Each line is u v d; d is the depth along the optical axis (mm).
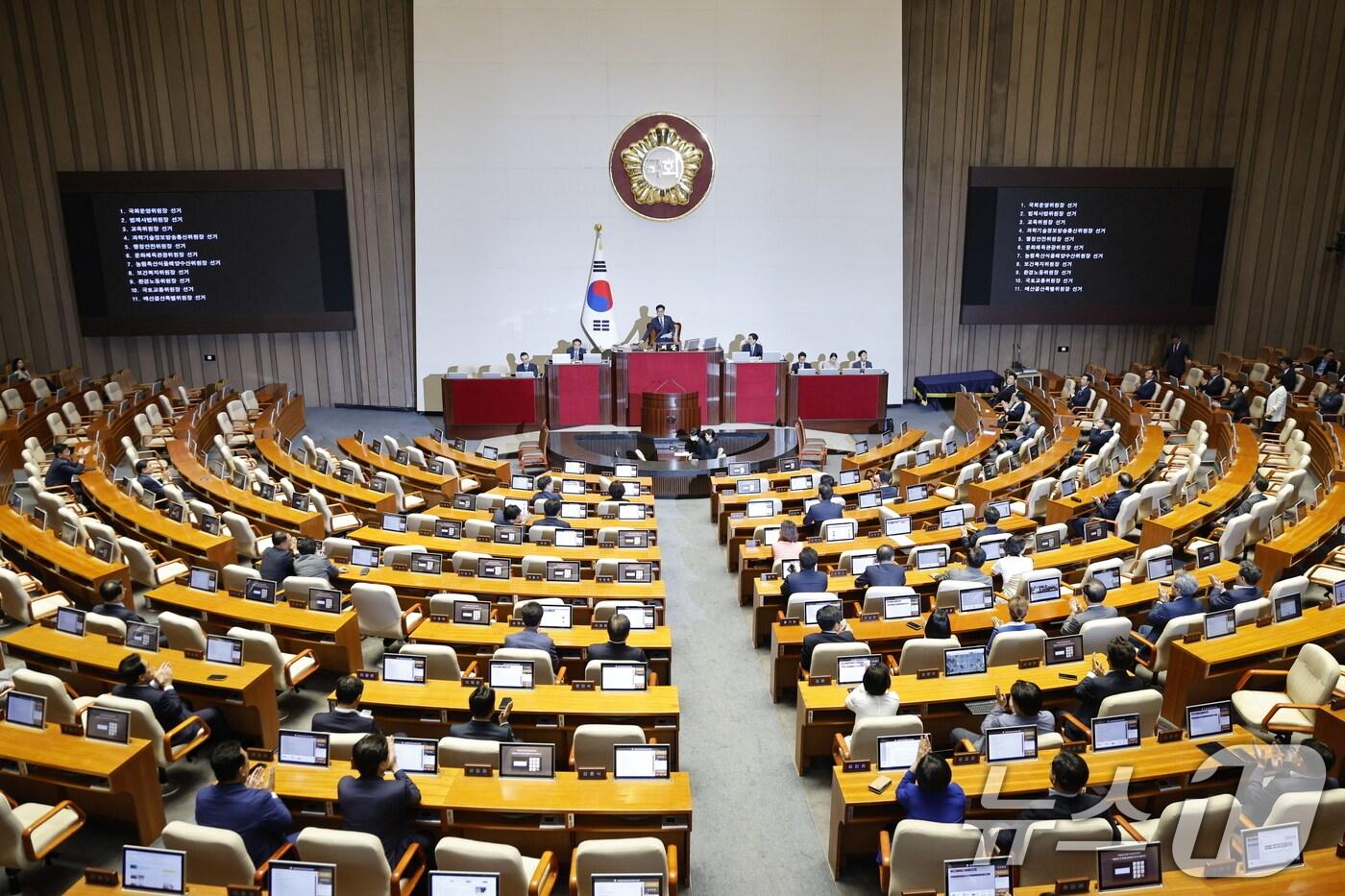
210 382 21188
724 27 19781
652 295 20703
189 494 13211
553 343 20781
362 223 20578
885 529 10812
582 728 5926
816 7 19812
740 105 20062
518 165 20047
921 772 5344
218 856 4895
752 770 7512
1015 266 21156
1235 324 22141
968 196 20953
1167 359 21141
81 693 7605
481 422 18906
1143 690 6383
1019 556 9734
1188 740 6137
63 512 10531
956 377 21406
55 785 6289
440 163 19953
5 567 9680
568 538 10594
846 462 15695
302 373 21391
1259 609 7930
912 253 21484
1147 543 10859
